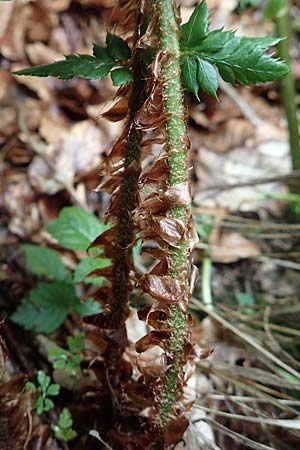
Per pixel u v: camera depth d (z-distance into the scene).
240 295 0.28
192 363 0.16
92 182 0.31
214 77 0.12
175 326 0.14
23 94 0.34
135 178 0.14
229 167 0.35
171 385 0.15
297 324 0.26
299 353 0.24
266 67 0.12
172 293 0.13
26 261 0.25
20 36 0.36
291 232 0.31
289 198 0.32
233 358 0.24
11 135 0.32
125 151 0.14
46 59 0.36
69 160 0.32
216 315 0.24
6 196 0.30
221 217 0.32
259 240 0.31
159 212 0.13
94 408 0.19
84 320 0.17
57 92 0.34
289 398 0.21
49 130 0.33
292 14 0.42
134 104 0.14
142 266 0.27
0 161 0.31
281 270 0.30
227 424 0.21
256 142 0.37
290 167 0.35
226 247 0.30
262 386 0.22
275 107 0.39
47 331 0.22
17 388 0.14
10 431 0.14
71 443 0.19
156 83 0.12
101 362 0.18
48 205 0.30
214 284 0.29
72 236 0.21
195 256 0.29
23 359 0.22
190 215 0.13
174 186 0.13
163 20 0.12
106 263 0.21
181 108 0.13
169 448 0.16
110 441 0.17
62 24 0.37
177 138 0.13
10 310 0.24
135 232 0.15
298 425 0.19
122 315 0.17
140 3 0.12
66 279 0.23
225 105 0.38
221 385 0.22
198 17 0.12
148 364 0.15
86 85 0.35
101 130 0.33
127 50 0.13
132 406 0.17
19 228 0.29
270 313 0.26
